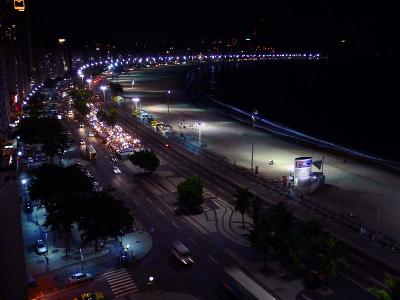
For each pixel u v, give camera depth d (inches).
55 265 3043.8
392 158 6820.9
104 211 3090.6
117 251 3248.0
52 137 5625.0
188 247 3304.6
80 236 3339.1
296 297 2645.2
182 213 3951.8
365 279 2856.8
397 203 4242.1
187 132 7347.4
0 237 1261.1
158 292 2687.0
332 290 2726.4
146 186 4655.5
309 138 7637.8
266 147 6402.6
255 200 3678.6
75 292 2704.2
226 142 6678.2
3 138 5600.4
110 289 2736.2
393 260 3115.2
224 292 2694.4
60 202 3326.8
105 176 4963.1
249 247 3302.2
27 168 5206.7
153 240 3417.8
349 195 4461.1
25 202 4121.6
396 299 2100.1
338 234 3521.2
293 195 4419.3
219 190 4549.7
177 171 5201.8
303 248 2827.3
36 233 3558.1
